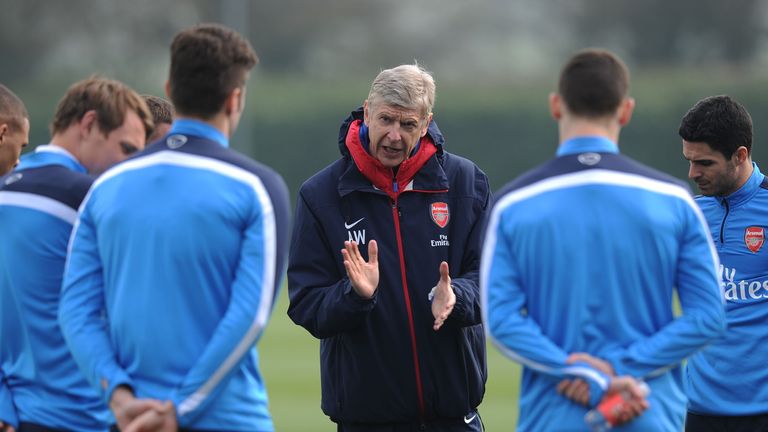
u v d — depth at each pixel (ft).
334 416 62.13
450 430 62.03
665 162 370.73
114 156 52.16
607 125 47.65
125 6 524.11
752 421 63.21
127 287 46.91
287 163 395.34
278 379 143.23
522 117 384.88
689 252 47.01
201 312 46.85
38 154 52.49
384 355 60.59
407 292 60.70
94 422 52.06
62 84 463.01
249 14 545.85
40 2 513.04
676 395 47.39
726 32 511.81
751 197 63.87
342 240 61.26
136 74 517.14
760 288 63.26
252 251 46.60
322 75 553.23
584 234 46.24
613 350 45.98
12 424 51.42
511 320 46.29
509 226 47.19
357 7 570.46
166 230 46.62
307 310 60.39
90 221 48.34
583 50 48.83
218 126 48.42
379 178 60.95
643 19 523.70
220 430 47.01
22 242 50.96
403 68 59.98
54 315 51.26
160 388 46.55
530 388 47.73
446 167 62.69
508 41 578.25
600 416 44.96
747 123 62.28
